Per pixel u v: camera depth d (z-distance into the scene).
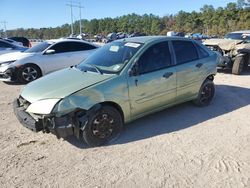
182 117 5.77
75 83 4.54
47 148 4.52
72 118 4.26
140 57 4.98
